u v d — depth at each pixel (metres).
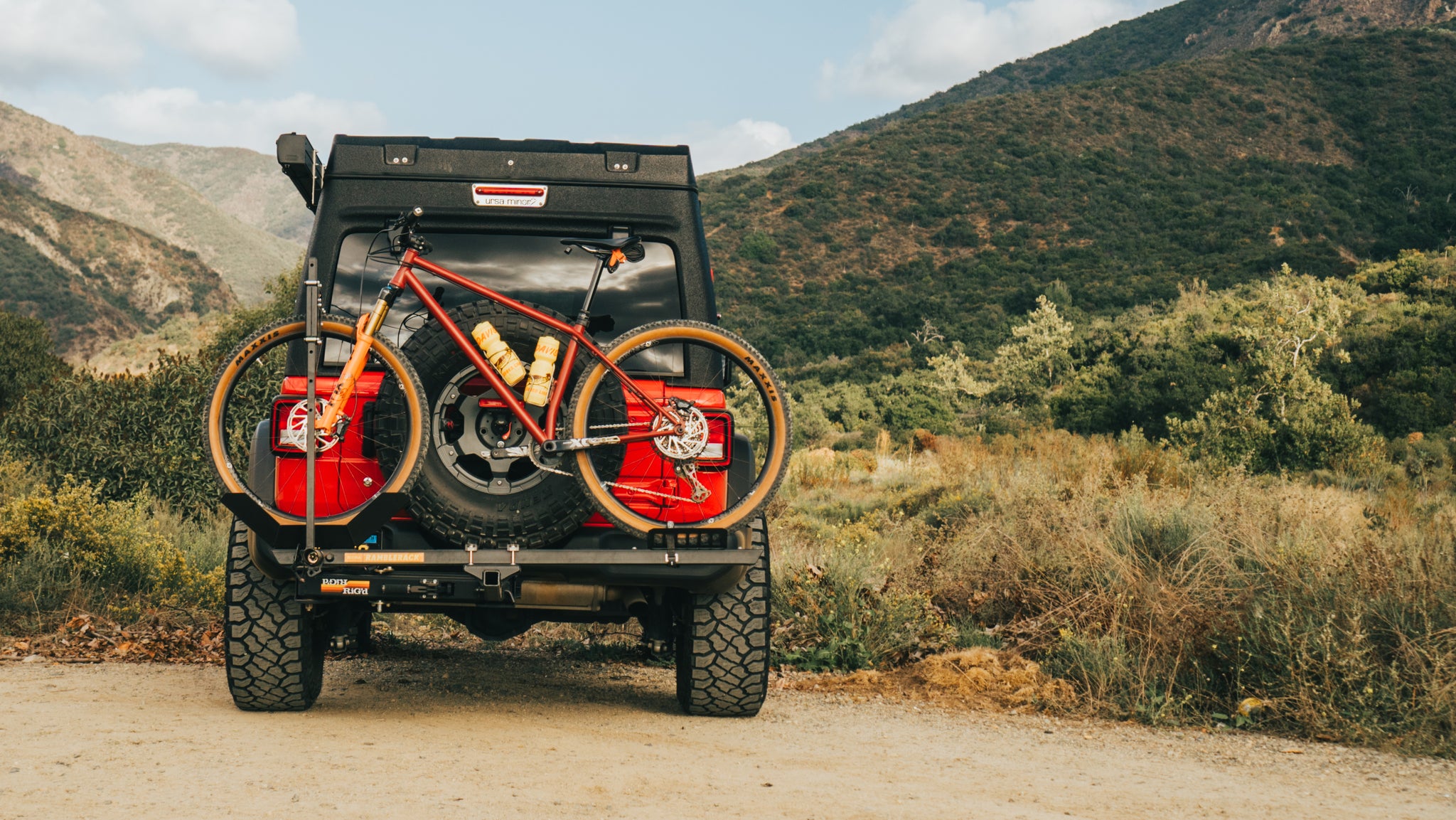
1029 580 7.79
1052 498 10.28
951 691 6.09
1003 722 5.43
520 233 4.77
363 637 6.87
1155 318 67.50
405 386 4.02
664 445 4.26
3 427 12.94
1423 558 6.64
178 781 3.35
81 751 3.73
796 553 9.00
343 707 5.09
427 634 8.22
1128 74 139.00
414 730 4.45
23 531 8.61
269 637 4.59
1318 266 91.31
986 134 125.00
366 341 4.10
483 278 4.72
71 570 8.53
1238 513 8.99
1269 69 137.38
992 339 80.38
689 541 4.27
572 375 4.24
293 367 4.43
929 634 7.23
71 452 12.07
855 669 6.80
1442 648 5.54
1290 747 4.95
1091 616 6.79
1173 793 3.95
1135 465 15.09
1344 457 24.12
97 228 165.50
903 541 10.70
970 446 23.30
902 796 3.67
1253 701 5.47
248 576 4.61
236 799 3.15
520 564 4.19
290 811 3.04
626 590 4.76
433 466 4.13
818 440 43.31
